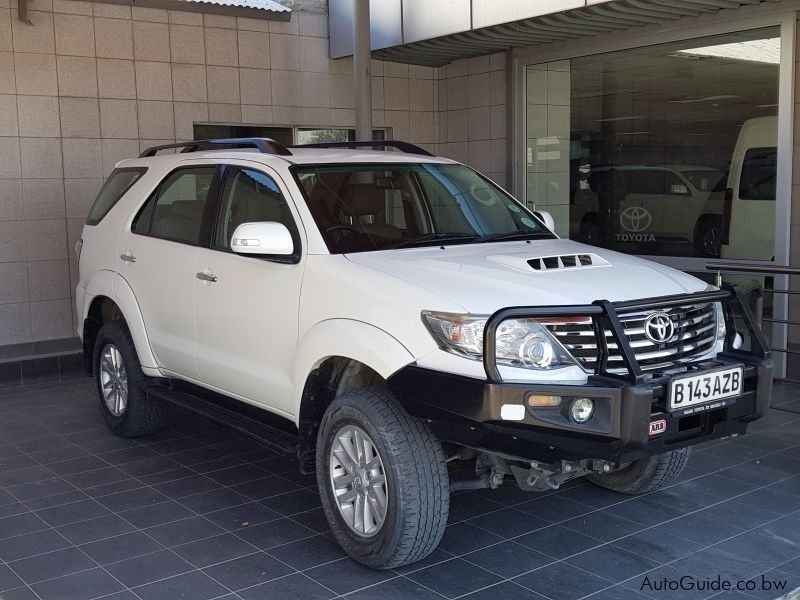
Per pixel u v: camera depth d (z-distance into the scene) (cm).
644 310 387
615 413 361
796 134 724
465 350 373
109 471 564
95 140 832
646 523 468
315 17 949
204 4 873
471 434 372
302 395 441
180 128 877
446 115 1029
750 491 514
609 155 876
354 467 416
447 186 532
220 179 535
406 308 393
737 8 741
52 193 816
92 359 661
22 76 793
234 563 423
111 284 607
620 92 856
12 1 784
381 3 877
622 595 385
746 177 763
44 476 555
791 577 401
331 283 431
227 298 499
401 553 396
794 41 713
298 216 466
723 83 770
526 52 920
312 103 958
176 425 668
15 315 810
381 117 998
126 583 402
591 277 418
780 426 643
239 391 505
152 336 576
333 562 423
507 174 962
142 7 846
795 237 733
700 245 808
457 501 505
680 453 486
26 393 778
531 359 370
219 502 506
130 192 620
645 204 850
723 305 435
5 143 791
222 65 896
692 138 802
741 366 404
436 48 898
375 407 398
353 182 496
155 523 475
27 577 410
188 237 546
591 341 382
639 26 812
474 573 409
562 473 416
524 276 411
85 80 823
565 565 417
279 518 481
